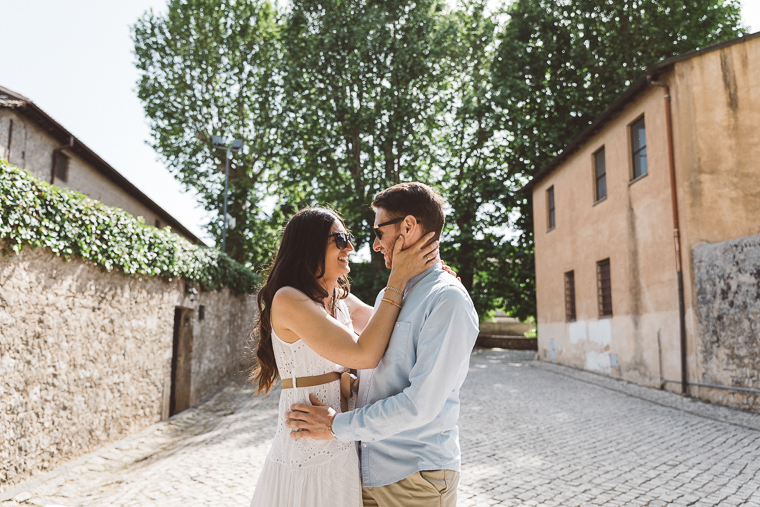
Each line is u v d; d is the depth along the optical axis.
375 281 21.69
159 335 8.94
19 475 5.26
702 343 9.49
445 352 1.73
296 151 21.25
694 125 10.04
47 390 5.77
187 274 9.99
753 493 4.67
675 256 10.19
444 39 21.25
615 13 20.73
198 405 10.98
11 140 14.01
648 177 11.28
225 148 20.97
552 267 16.98
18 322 5.29
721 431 7.16
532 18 21.86
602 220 13.43
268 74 22.53
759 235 8.55
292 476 1.89
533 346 26.45
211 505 4.71
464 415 8.77
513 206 22.28
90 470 6.03
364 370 2.05
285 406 1.96
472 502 4.58
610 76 20.53
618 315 12.51
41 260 5.66
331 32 20.42
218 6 22.62
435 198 1.98
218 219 23.30
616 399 10.02
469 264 23.03
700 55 10.15
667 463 5.71
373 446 1.91
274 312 1.94
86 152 16.97
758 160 9.82
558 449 6.43
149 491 5.17
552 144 20.62
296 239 2.01
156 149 23.39
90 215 6.39
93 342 6.76
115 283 7.35
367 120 20.62
